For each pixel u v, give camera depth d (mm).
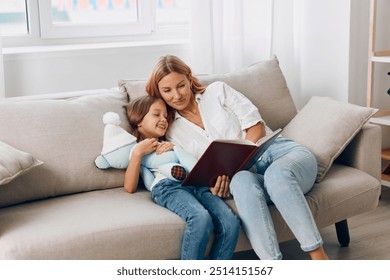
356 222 3100
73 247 1956
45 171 2303
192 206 2174
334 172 2549
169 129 2512
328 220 2412
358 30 3439
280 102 2811
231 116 2521
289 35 3463
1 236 1980
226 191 2309
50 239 1945
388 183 3355
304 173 2311
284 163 2287
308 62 3529
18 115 2350
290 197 2199
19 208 2246
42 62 2973
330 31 3455
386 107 3688
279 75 2871
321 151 2498
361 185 2477
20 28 3170
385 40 3596
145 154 2395
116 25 3355
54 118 2389
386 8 3561
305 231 2178
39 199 2348
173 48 3283
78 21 3307
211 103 2541
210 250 2213
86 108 2479
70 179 2348
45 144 2326
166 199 2250
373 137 2562
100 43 3316
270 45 3395
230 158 2229
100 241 1993
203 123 2508
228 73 2811
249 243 2273
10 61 2896
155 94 2490
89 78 3100
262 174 2475
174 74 2436
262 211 2174
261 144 2227
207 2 3191
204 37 3217
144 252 2072
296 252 2756
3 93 2822
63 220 2082
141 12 3422
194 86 2557
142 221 2086
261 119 2545
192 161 2387
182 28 3561
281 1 3404
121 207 2219
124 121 2506
